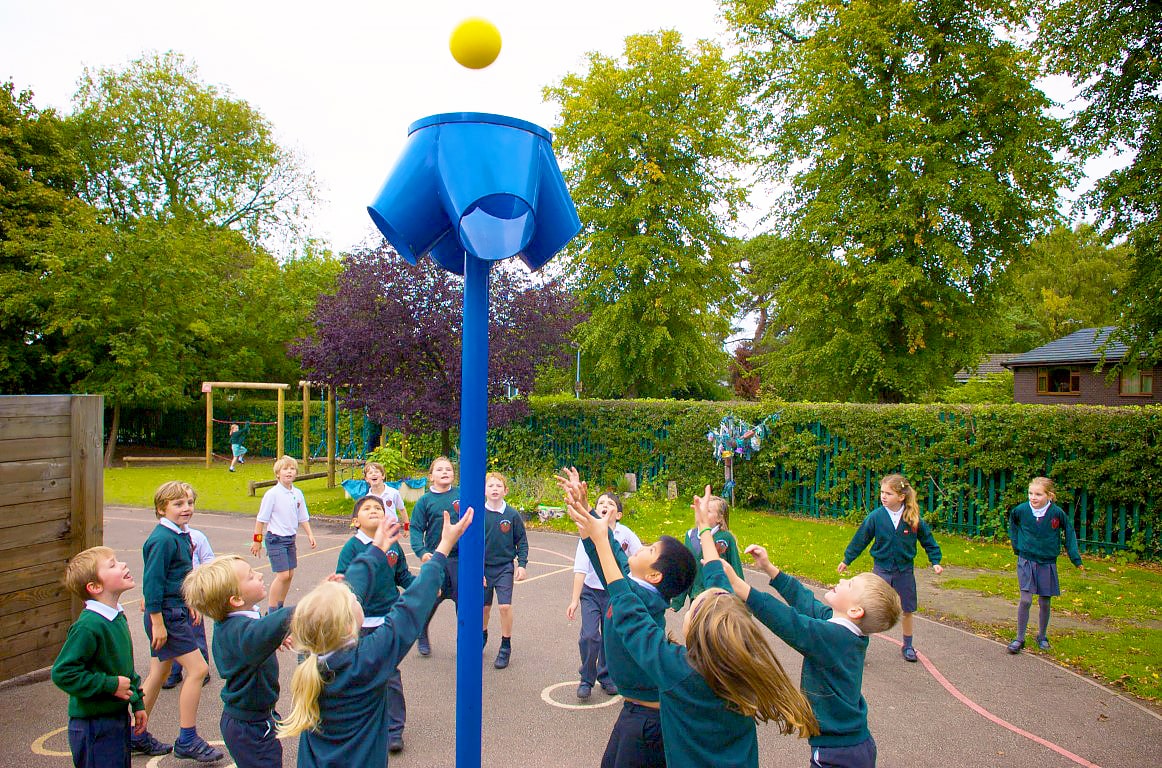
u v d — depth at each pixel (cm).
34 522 544
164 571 441
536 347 1402
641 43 2433
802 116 2097
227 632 332
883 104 1952
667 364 2547
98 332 2373
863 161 1930
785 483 1355
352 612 286
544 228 320
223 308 2873
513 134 287
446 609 769
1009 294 2097
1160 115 1331
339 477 2020
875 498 1246
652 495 1464
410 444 1875
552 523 1280
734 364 3909
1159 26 1332
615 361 2447
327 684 280
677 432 1478
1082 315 4425
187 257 2561
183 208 3173
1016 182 1905
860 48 1934
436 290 1302
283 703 534
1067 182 1852
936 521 1181
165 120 3077
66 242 2322
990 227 1959
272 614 331
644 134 2388
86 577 356
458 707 292
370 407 1325
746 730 263
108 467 2331
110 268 2350
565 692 550
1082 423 1040
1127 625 734
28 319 2398
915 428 1198
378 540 359
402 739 459
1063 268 4600
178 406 2555
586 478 1631
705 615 258
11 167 2423
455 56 262
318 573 933
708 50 2525
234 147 3225
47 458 551
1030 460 1096
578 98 2486
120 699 362
